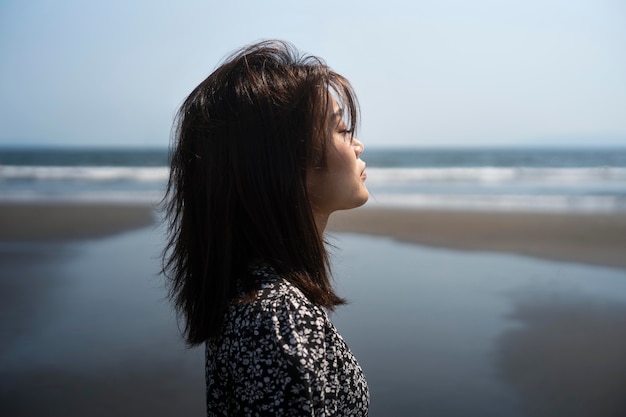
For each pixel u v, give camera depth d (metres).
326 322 0.93
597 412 3.78
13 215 14.16
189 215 1.06
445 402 3.89
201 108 1.03
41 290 7.06
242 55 1.05
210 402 0.98
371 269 8.05
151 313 6.00
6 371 4.52
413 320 5.70
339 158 1.06
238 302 0.92
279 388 0.83
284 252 0.98
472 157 61.09
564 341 5.13
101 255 9.34
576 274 7.79
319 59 1.08
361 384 0.98
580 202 16.28
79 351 4.94
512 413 3.74
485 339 5.17
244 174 0.98
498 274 7.79
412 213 14.02
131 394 4.10
